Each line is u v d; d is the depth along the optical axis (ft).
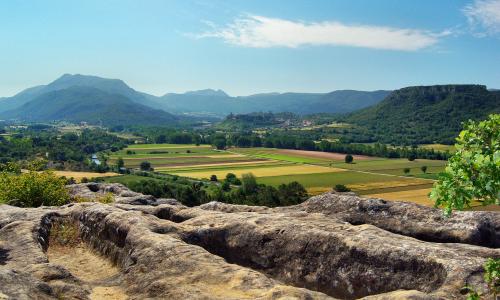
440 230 68.85
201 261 54.03
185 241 67.56
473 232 66.18
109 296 51.90
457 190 29.04
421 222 71.77
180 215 84.79
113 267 66.54
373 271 53.36
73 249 76.79
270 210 87.71
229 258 66.64
